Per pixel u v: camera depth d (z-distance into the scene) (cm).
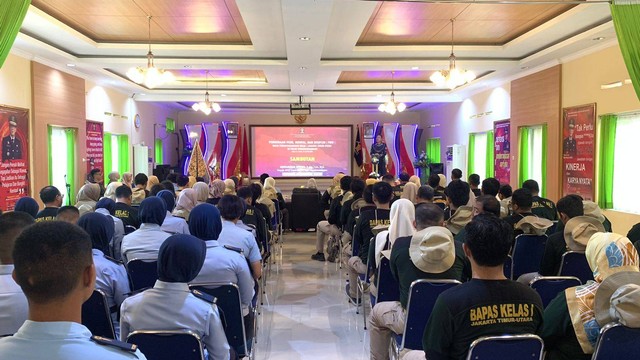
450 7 632
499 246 190
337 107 1764
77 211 379
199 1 616
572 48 771
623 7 495
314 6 557
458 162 1335
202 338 214
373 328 336
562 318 199
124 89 1218
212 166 1633
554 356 205
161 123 1619
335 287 618
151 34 773
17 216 210
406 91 1317
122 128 1250
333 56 891
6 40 405
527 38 753
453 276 285
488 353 185
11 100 743
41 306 107
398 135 1691
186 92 1316
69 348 105
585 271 336
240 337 290
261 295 529
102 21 701
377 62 912
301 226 1080
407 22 707
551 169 887
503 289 193
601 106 751
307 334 452
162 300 210
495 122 1141
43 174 826
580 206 380
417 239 287
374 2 585
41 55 802
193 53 861
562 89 859
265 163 1767
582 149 798
